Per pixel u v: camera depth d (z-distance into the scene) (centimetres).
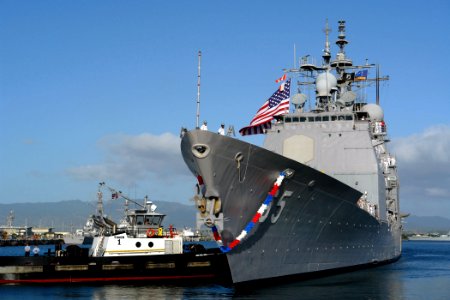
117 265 3784
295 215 3225
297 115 4634
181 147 2952
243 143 2731
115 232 4256
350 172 4469
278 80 4056
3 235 17525
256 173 2883
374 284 3509
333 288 3197
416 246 15262
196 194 3006
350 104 4950
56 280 3750
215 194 2828
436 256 7656
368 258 4669
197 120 2830
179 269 3834
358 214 3906
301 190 3133
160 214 4428
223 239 2909
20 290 3438
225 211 2898
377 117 5616
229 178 2831
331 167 4488
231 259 2936
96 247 4062
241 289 2994
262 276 3127
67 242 16212
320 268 3691
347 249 4069
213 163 2753
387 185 5500
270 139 4638
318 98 4978
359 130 4541
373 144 4759
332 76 4997
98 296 3142
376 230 4575
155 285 3622
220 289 3397
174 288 3466
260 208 2905
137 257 3809
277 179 2917
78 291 3362
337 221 3669
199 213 2961
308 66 5128
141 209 4491
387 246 5334
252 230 2975
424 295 3119
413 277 4050
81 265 3775
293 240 3306
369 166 4459
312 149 4522
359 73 5753
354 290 3191
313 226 3438
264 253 3114
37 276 3753
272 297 2844
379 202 4544
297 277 3441
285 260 3291
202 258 3866
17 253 10200
